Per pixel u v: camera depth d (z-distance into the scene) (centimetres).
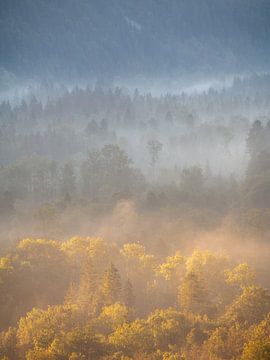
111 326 16075
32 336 15400
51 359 13262
